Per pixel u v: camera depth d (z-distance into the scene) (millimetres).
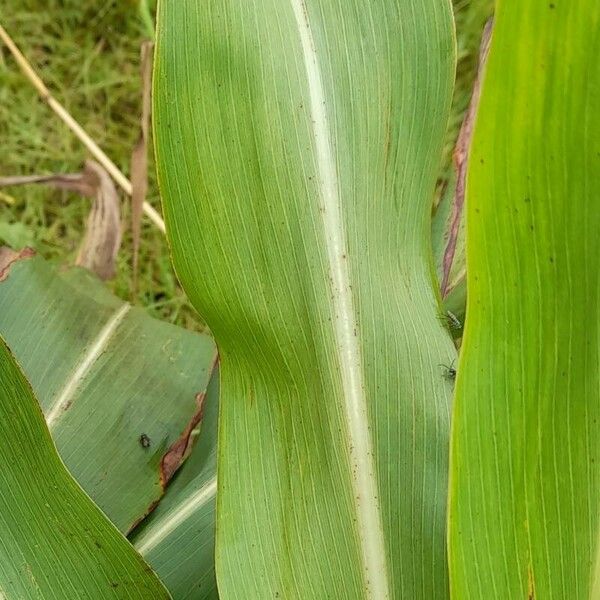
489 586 173
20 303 358
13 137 583
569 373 161
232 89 229
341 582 231
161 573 305
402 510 236
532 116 142
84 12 602
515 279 156
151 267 550
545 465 168
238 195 230
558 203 147
